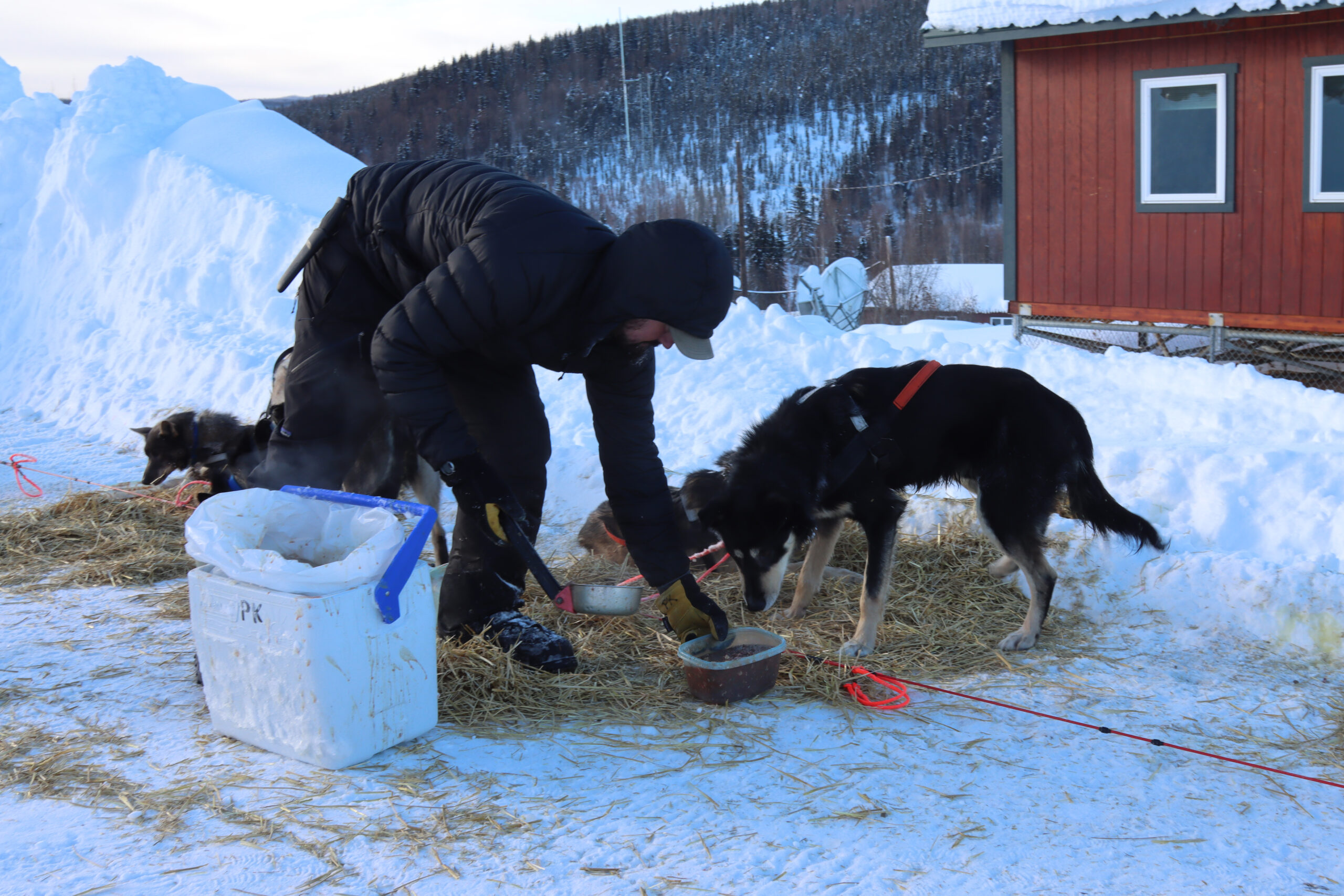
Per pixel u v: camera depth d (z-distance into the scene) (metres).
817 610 4.37
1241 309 9.23
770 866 2.28
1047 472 3.95
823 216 61.03
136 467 7.12
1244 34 8.75
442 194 3.17
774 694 3.39
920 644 3.94
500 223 2.86
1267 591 4.02
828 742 2.99
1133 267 9.88
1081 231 10.18
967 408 4.07
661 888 2.18
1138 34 9.38
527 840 2.37
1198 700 3.38
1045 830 2.50
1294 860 2.39
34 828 2.38
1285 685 3.52
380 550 2.74
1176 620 4.12
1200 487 5.08
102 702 3.17
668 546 3.44
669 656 3.69
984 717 3.23
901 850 2.37
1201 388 7.70
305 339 3.53
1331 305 8.69
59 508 5.82
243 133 13.09
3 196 12.30
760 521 3.92
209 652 2.86
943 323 21.59
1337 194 8.47
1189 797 2.70
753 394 7.48
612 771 2.76
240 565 2.69
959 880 2.25
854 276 21.48
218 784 2.60
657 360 8.36
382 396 3.63
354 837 2.36
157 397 8.65
